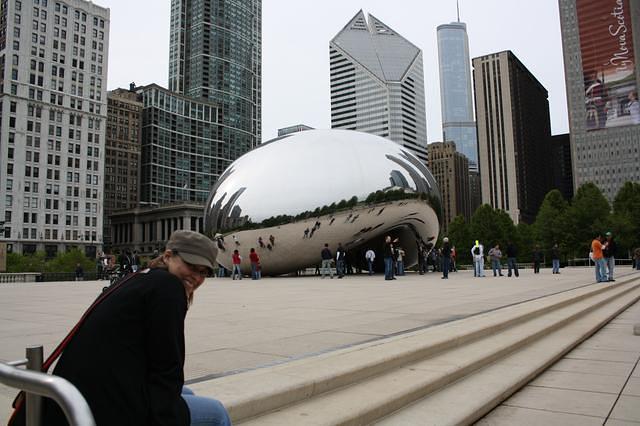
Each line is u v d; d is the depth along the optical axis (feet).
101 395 6.17
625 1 430.20
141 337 6.61
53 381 5.15
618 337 27.32
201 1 654.94
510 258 82.64
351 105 596.29
